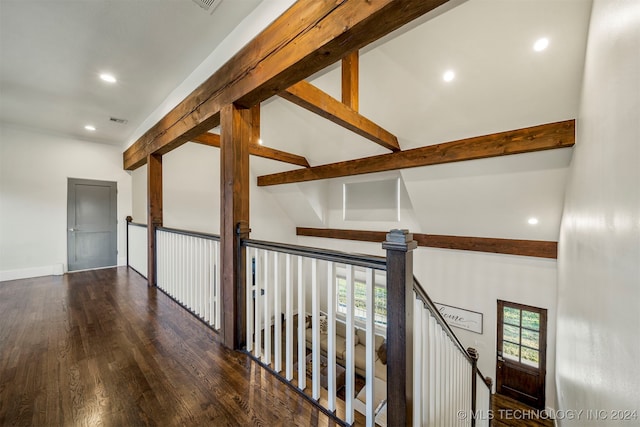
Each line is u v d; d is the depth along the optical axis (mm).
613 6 1188
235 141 2119
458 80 2834
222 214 2209
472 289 5195
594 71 1668
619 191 1104
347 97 2711
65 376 1703
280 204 7523
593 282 1655
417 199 5055
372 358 1277
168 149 3525
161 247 3539
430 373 1523
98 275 4355
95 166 4918
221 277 2209
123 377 1706
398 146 4250
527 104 2848
